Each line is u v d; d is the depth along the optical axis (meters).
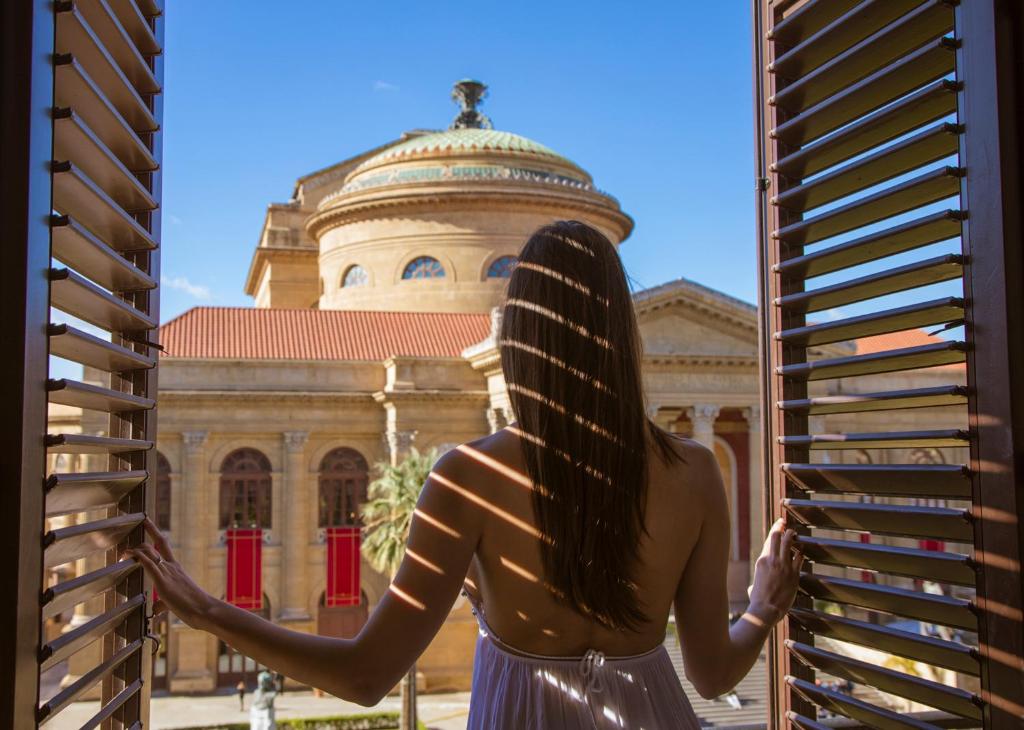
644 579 2.64
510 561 2.55
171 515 44.12
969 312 3.03
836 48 3.79
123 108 3.33
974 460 2.98
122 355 3.12
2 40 2.48
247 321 49.59
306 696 43.59
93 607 43.19
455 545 2.53
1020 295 2.87
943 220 3.14
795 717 3.73
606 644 2.61
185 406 44.81
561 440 2.53
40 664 2.49
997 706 2.88
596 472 2.53
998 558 2.89
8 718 2.32
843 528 3.59
